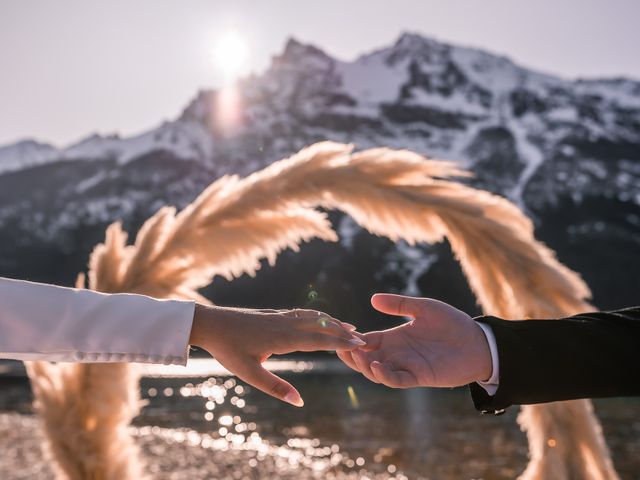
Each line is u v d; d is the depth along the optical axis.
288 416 33.41
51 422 1.54
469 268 1.53
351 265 166.50
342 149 1.54
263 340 0.78
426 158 1.52
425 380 0.76
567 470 1.49
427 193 1.50
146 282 1.56
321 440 24.41
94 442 1.54
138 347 0.77
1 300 0.76
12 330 0.75
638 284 153.75
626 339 0.74
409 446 22.83
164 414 34.28
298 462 18.98
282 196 1.53
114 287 1.55
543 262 1.47
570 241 174.50
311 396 46.38
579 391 0.74
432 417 32.53
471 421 30.75
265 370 0.78
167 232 1.55
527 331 0.77
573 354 0.74
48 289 0.79
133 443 1.58
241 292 167.50
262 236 1.56
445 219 1.51
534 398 0.74
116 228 1.58
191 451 19.75
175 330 0.79
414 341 0.80
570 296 1.47
